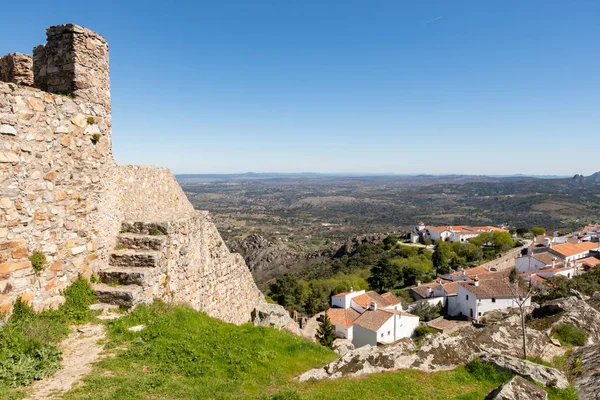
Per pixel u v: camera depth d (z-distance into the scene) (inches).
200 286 540.4
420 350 428.1
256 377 320.5
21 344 275.7
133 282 396.8
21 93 315.6
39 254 328.8
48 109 342.3
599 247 3316.9
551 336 583.5
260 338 396.5
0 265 295.6
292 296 2780.5
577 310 653.3
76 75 388.8
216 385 283.9
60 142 355.9
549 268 2493.8
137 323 358.3
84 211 386.3
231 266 661.3
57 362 278.7
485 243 4180.6
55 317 332.8
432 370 406.3
